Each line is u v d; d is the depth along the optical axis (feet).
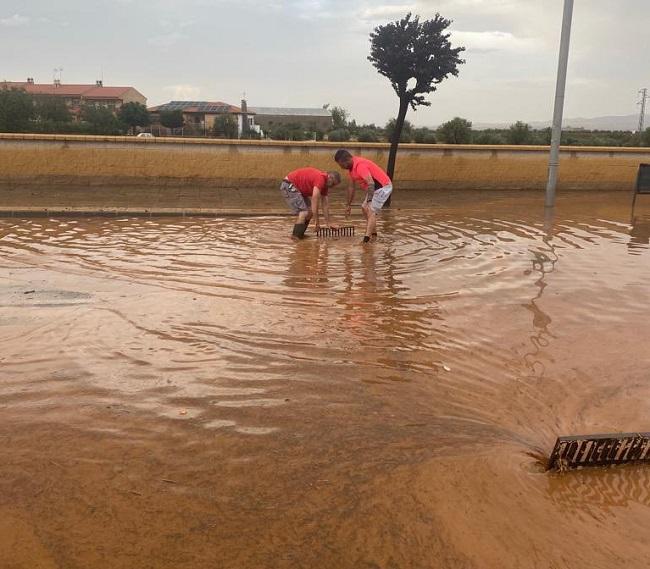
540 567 6.79
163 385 11.35
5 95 87.66
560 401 11.44
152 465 8.61
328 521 7.42
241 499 7.84
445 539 7.16
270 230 29.86
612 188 54.85
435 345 14.10
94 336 13.82
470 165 52.21
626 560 7.02
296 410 10.52
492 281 20.16
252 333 14.40
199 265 21.56
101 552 6.79
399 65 38.70
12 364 12.10
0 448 8.95
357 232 29.66
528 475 8.70
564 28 37.99
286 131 117.08
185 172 48.19
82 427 9.66
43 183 46.24
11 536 7.00
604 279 20.71
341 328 15.06
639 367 13.12
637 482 8.77
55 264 21.25
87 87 225.56
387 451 9.17
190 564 6.63
